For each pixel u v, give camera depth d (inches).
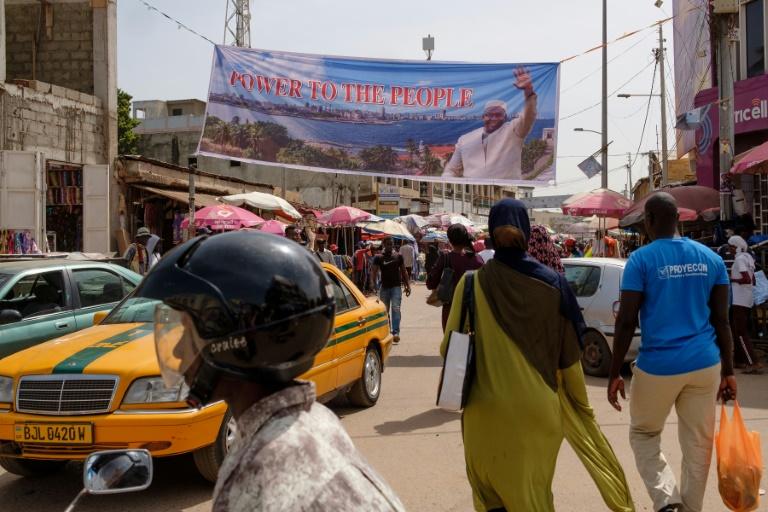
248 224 688.4
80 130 718.5
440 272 300.5
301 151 464.8
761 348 383.2
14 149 632.4
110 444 173.2
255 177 1665.8
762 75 575.2
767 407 272.4
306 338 50.0
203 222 683.4
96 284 310.7
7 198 584.1
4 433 180.1
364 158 469.1
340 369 254.5
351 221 887.1
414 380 342.6
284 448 45.4
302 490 44.0
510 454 121.4
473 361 126.0
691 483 144.5
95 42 754.8
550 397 122.6
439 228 1555.1
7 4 760.3
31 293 287.3
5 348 261.7
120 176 767.1
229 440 189.8
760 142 599.5
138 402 176.4
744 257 348.5
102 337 203.3
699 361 142.0
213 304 48.2
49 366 182.5
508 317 124.4
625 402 285.0
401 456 217.9
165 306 54.8
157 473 206.5
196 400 51.9
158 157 1737.2
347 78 468.8
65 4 759.1
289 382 50.5
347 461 47.4
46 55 762.8
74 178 721.6
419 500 181.0
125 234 765.3
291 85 464.1
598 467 131.3
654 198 151.9
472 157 470.3
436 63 471.2
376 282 703.7
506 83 469.7
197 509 177.2
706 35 752.3
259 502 43.8
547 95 467.5
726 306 148.2
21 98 642.8
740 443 148.7
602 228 830.5
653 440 150.5
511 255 128.1
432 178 470.6
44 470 205.6
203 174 932.0
